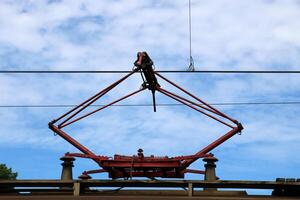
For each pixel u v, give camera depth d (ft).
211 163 48.55
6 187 42.52
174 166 54.08
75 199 38.40
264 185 39.83
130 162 53.98
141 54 57.21
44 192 42.50
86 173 54.65
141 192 42.01
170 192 41.93
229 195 41.19
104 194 41.86
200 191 41.86
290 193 40.55
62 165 47.60
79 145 57.11
